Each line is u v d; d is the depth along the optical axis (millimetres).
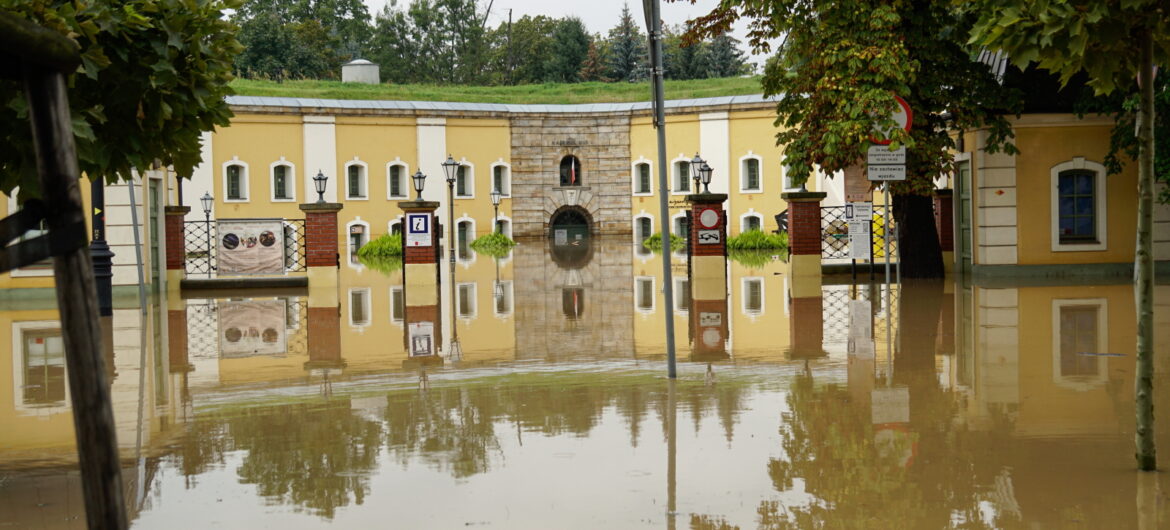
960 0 7152
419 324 14602
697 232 21344
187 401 8695
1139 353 5910
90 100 6070
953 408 7777
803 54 19219
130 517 5438
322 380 9727
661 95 8859
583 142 51156
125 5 5859
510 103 51406
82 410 2564
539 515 5332
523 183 50344
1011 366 9609
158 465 6523
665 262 9234
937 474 5949
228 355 11555
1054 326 12359
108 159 6250
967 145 21297
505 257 35562
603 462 6371
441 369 10297
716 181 47844
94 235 15750
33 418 8172
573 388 8969
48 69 2561
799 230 21172
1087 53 5754
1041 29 5547
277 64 69000
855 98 17844
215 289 21266
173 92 6316
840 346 11203
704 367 9977
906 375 9250
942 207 22641
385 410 8156
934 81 18922
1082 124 20141
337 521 5305
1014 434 6898
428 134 47531
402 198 47156
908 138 17109
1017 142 20234
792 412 7734
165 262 21344
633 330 13352
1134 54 5898
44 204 2564
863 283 19484
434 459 6531
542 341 12438
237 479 6141
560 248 42031
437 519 5301
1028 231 20297
